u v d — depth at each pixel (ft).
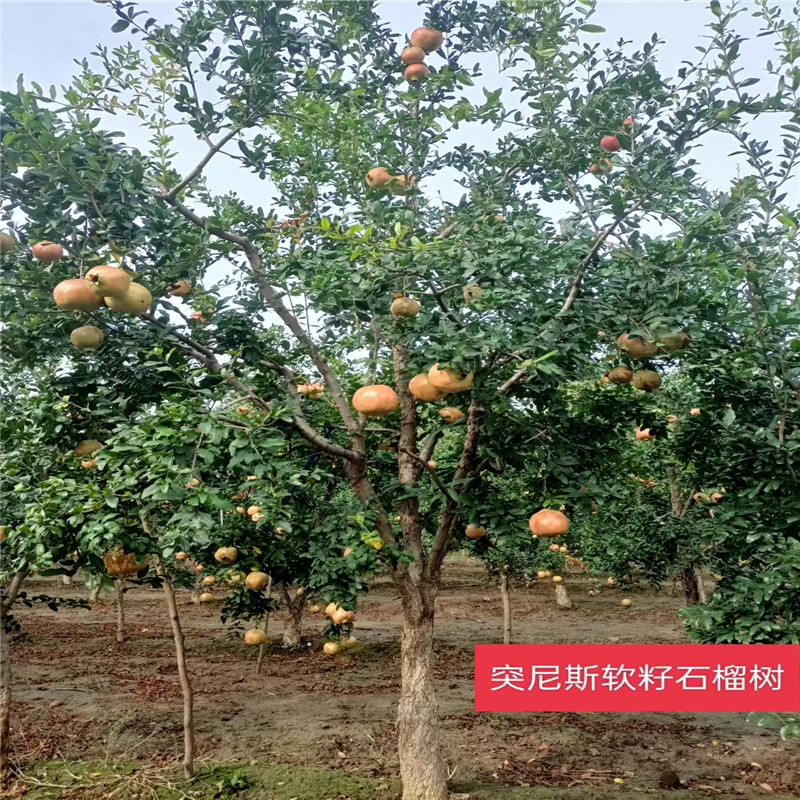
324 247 20.70
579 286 17.51
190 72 19.60
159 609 60.08
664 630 51.65
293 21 19.81
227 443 15.53
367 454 24.57
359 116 21.13
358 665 39.93
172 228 17.78
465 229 16.85
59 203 16.22
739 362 16.02
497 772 23.62
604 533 32.50
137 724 27.99
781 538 15.69
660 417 23.50
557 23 19.80
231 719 28.99
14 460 19.19
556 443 19.74
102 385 19.06
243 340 20.43
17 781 22.38
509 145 22.30
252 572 24.99
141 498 14.89
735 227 17.15
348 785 21.80
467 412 21.31
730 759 25.04
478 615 59.36
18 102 15.80
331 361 25.95
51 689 33.47
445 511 21.77
